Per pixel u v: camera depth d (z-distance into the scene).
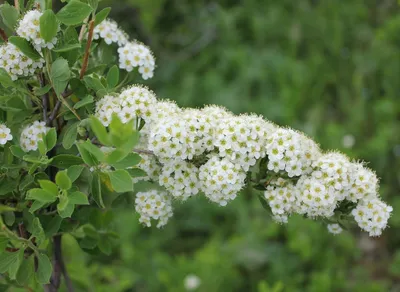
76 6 0.71
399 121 1.82
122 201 0.81
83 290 1.02
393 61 1.92
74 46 0.72
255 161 0.74
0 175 0.74
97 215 0.80
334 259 1.44
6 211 0.75
